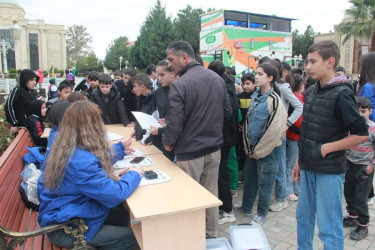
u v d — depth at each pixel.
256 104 3.13
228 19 11.95
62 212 1.99
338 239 2.18
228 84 3.45
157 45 34.75
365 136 1.98
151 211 1.89
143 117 3.11
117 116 4.84
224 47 11.38
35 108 4.57
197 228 2.08
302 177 2.38
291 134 3.91
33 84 4.65
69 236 2.06
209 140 2.64
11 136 5.09
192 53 2.66
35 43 56.91
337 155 2.13
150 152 3.18
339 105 2.02
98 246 2.16
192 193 2.15
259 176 3.24
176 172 2.56
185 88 2.49
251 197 3.52
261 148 3.04
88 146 2.03
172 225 2.01
